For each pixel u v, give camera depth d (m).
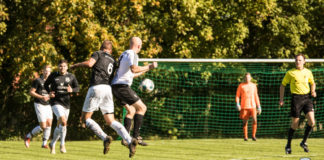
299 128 53.06
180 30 49.75
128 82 23.16
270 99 55.03
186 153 29.59
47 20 46.25
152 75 49.94
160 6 51.16
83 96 52.47
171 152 30.22
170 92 51.66
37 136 52.12
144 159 25.55
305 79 29.55
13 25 48.12
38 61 45.69
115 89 23.12
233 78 54.66
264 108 54.66
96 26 45.50
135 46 23.34
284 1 57.28
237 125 54.09
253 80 54.66
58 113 28.08
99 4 46.75
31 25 47.12
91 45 45.62
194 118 52.91
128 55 22.67
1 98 52.50
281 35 56.09
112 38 46.16
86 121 22.59
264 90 55.47
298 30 55.62
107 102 22.56
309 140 44.03
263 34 58.19
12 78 51.69
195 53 52.50
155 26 50.22
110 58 22.89
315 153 29.81
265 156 27.73
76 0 43.75
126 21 50.41
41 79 30.75
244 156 27.73
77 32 45.72
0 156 26.12
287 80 29.97
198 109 53.09
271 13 55.84
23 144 35.66
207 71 52.78
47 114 31.12
